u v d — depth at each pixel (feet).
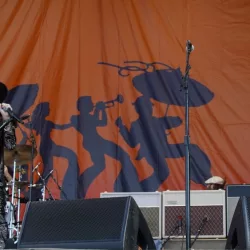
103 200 19.03
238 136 45.57
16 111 46.16
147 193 32.19
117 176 45.39
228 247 20.18
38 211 19.39
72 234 18.52
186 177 28.63
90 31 47.78
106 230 18.24
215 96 46.24
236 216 19.21
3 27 47.57
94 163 45.68
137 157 45.65
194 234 31.63
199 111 46.03
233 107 46.03
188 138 29.50
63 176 45.27
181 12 47.62
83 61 47.37
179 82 46.57
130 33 47.60
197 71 46.68
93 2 48.24
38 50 47.44
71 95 46.80
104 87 46.88
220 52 46.83
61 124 46.29
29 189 40.91
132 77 46.93
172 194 32.01
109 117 46.44
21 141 45.62
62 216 19.08
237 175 44.86
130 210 18.60
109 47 47.52
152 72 46.91
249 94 46.19
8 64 46.98
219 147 45.42
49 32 47.73
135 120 46.29
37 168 44.19
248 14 47.19
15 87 46.70
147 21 47.70
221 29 47.16
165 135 45.80
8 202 39.47
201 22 47.37
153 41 47.37
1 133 24.72
